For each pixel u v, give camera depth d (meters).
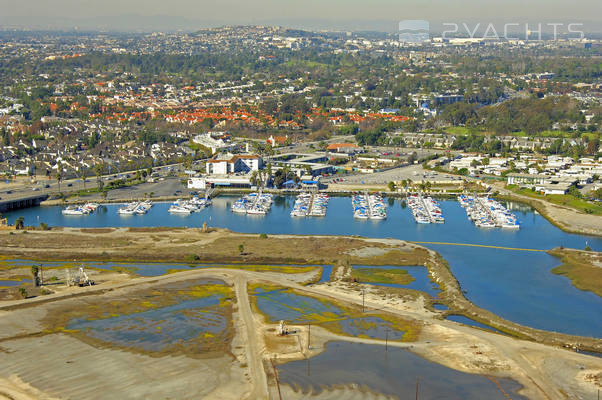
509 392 192.62
